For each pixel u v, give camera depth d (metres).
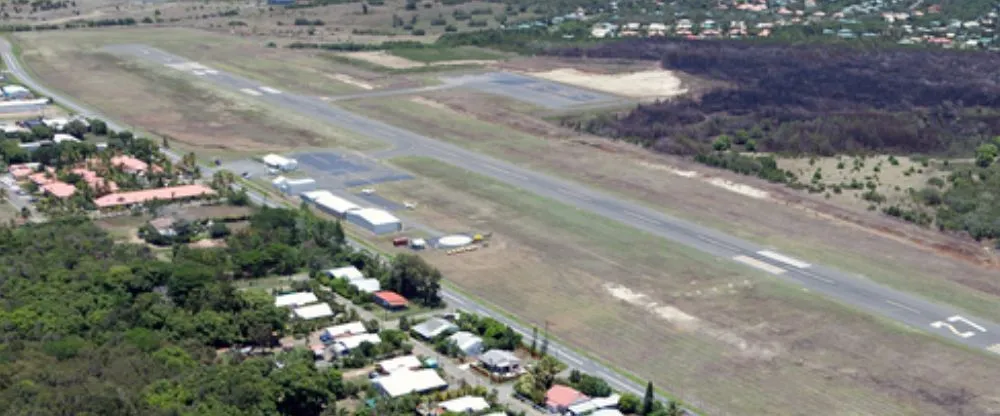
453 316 171.12
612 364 158.00
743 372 156.62
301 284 179.25
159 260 186.25
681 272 194.38
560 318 174.12
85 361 142.12
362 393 146.12
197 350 151.00
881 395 150.50
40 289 166.75
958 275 196.25
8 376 133.00
